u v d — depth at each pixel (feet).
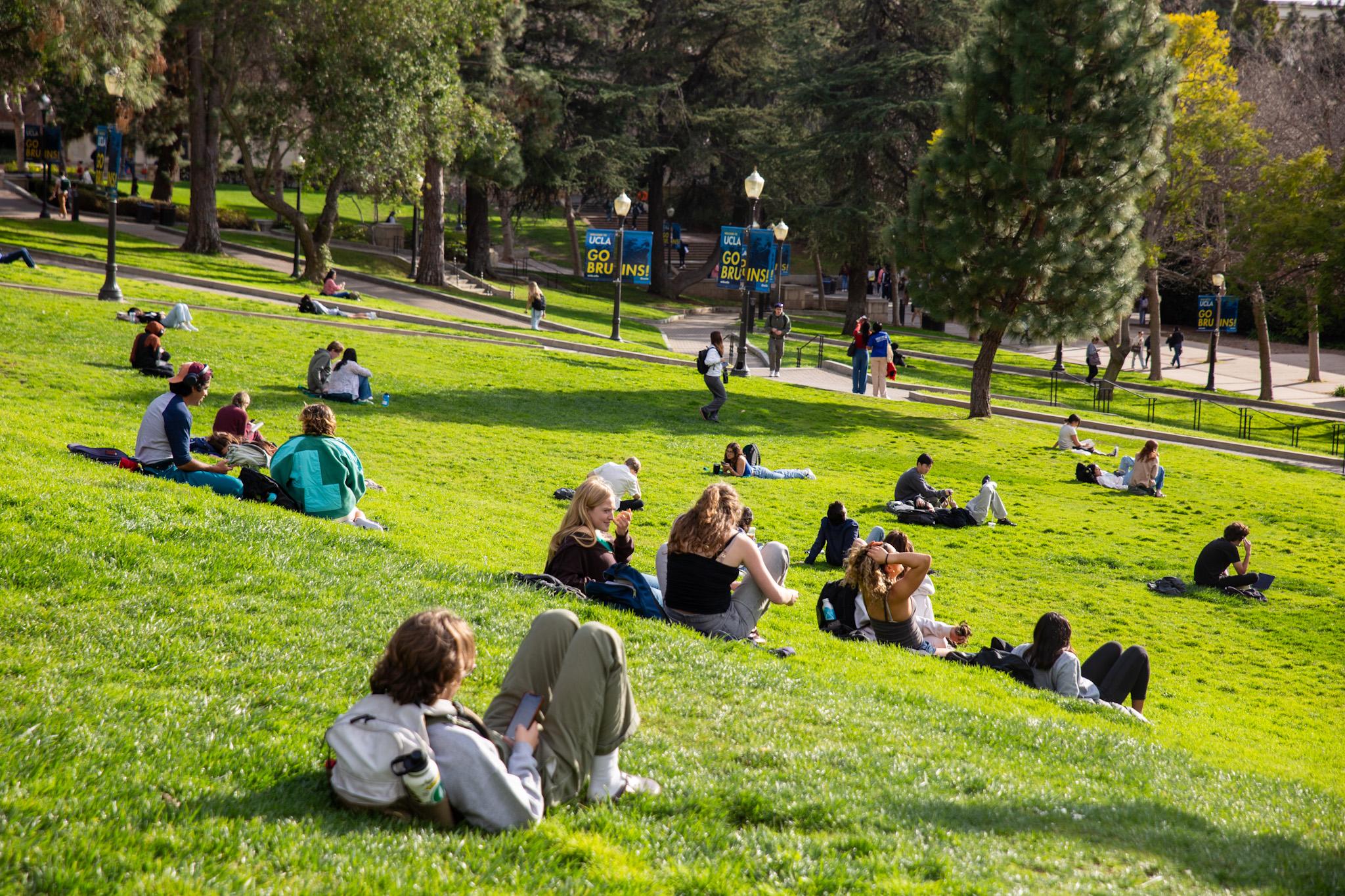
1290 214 107.34
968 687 27.94
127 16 87.97
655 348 121.19
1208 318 148.66
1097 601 49.37
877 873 13.96
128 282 99.40
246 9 111.45
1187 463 88.99
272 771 15.17
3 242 113.29
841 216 179.22
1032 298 96.73
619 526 32.30
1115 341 141.28
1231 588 52.75
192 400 34.91
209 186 136.56
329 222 127.34
